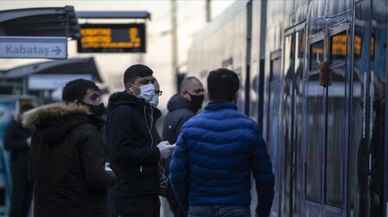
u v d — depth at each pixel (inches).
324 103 552.1
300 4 637.9
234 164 484.4
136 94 574.2
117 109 566.9
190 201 492.7
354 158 480.4
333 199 519.8
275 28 745.0
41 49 759.7
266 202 492.4
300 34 634.8
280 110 708.0
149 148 566.9
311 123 587.5
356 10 490.9
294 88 650.2
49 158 532.7
